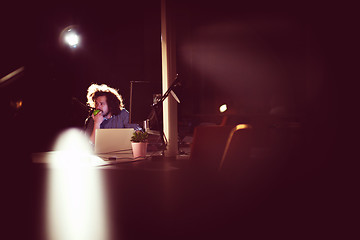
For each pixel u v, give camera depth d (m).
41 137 6.61
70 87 7.60
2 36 7.64
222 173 1.65
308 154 3.40
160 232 1.09
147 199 1.43
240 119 7.50
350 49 9.27
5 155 2.49
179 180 1.82
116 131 3.46
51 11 8.00
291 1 9.59
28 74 6.77
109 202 1.41
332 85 9.38
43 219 1.22
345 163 2.58
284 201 1.42
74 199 1.47
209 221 1.19
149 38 9.35
